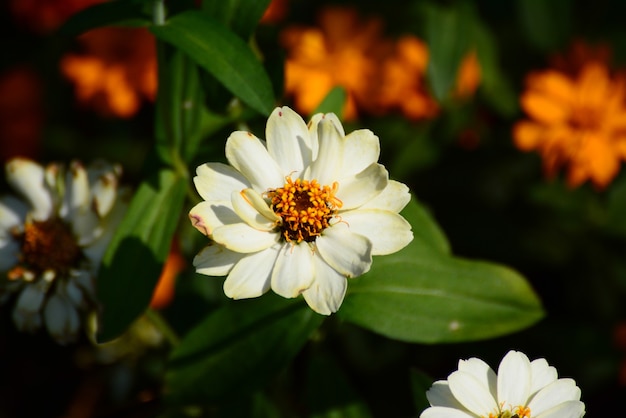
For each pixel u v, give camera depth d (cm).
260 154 46
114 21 48
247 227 45
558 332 58
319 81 59
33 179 51
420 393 47
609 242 59
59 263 50
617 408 57
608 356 57
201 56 47
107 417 51
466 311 49
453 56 57
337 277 45
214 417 51
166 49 50
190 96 50
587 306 58
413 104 59
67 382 59
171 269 56
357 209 46
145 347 57
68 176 51
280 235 46
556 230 59
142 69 59
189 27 48
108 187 50
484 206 59
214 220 45
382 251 45
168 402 49
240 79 47
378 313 48
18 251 51
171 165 50
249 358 49
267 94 47
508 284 49
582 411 45
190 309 55
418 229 49
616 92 58
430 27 57
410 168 59
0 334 59
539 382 45
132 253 49
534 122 58
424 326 48
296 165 46
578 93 58
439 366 58
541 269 59
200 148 51
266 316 49
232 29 49
